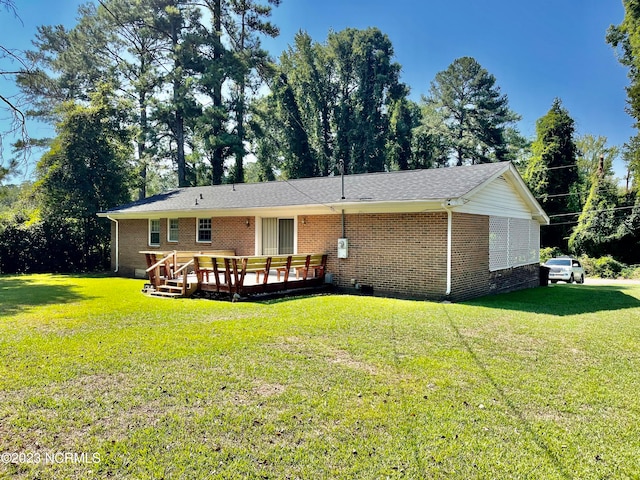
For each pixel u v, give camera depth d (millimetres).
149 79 29156
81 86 27547
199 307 9406
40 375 4777
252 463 3045
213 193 18469
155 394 4250
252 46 31766
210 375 4801
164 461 3057
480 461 3100
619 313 9430
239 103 32094
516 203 14930
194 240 16750
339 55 37781
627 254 26234
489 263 12875
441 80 41875
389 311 8820
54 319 8000
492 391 4418
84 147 20641
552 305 10523
